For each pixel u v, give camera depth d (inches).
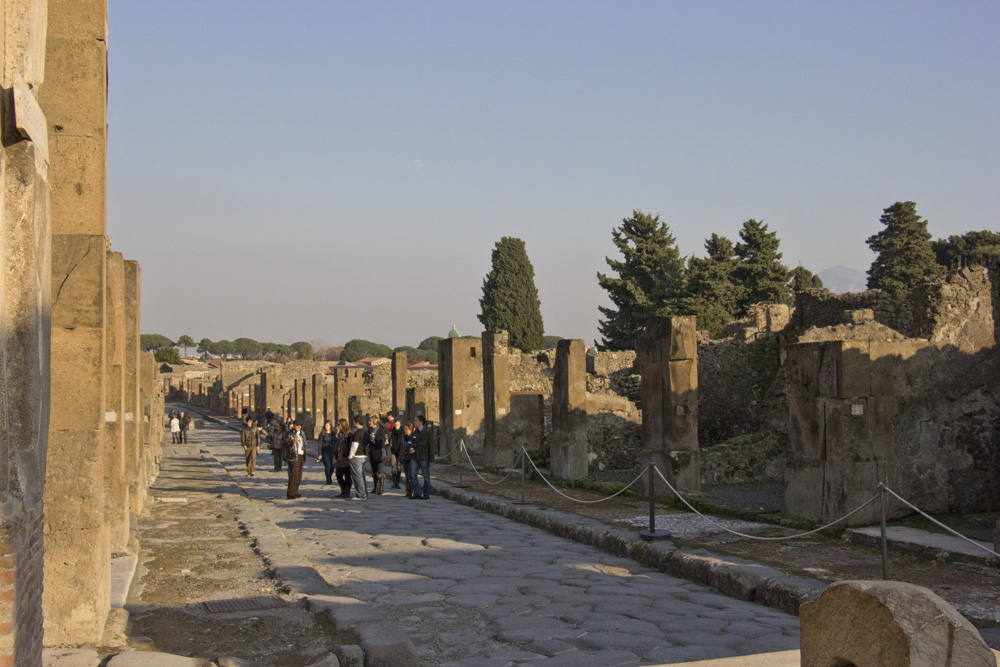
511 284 2623.0
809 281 2207.2
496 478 794.2
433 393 1254.9
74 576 236.4
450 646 254.7
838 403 435.2
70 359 239.9
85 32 251.0
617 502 581.0
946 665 104.3
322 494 751.7
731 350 878.4
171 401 4028.1
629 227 2234.3
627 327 2100.1
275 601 291.6
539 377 1141.7
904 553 375.2
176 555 385.1
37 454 172.7
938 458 467.2
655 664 229.6
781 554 377.7
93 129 248.7
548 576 359.6
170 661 214.5
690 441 601.0
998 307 491.5
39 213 176.9
